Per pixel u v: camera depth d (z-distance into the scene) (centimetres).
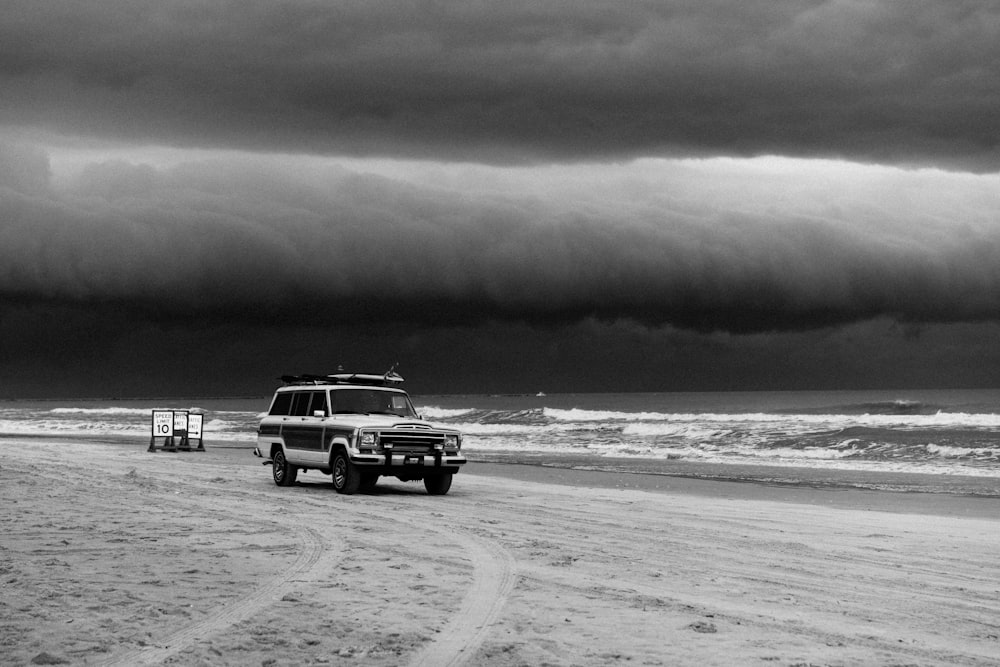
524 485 2211
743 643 709
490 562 1066
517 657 661
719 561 1109
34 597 841
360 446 1834
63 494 1747
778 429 3988
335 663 641
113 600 830
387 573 984
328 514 1527
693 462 3038
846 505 1823
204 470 2483
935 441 3266
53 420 6812
